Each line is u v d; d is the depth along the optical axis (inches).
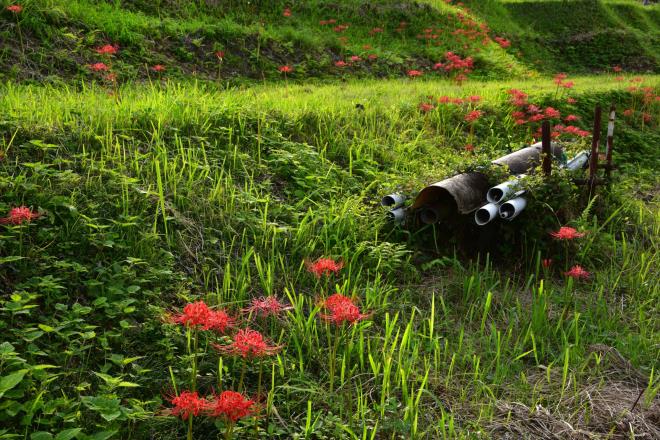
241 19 581.3
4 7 385.7
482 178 236.1
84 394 132.0
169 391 137.7
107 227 178.1
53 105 236.5
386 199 236.8
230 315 168.1
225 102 280.2
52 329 134.0
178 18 533.6
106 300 156.4
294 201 235.8
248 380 147.9
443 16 758.5
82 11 444.5
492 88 486.6
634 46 913.5
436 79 600.7
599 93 501.7
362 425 134.4
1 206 164.6
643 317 197.2
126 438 123.8
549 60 853.8
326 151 283.4
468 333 183.9
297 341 158.2
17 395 118.2
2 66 349.7
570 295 200.2
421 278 212.8
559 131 383.9
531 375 164.2
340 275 199.8
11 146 194.2
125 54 433.4
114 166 206.1
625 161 406.9
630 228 277.4
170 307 163.5
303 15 647.8
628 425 142.6
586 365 167.3
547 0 993.5
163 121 243.6
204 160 232.8
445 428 139.3
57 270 158.7
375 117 335.0
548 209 227.3
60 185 182.1
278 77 509.4
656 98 522.3
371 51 609.0
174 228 193.0
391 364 158.4
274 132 271.4
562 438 137.4
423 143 326.6
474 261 230.8
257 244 200.2
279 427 134.1
